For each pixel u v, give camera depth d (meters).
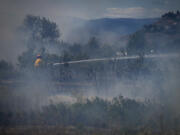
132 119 56.31
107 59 107.19
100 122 55.03
